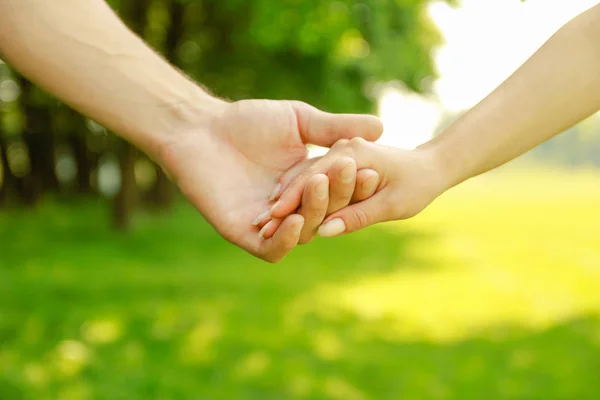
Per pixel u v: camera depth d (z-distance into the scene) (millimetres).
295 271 8484
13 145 16547
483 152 1280
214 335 5020
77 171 18391
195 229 12875
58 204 16891
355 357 4621
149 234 11477
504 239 13977
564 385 4180
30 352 4438
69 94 1282
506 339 5301
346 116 1424
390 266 9320
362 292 7148
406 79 10930
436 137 1338
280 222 1297
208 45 11344
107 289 6688
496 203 29906
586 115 1234
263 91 11047
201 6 10812
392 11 9469
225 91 11227
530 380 4277
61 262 8359
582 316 6250
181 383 3934
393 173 1282
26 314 5527
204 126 1403
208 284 7195
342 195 1254
